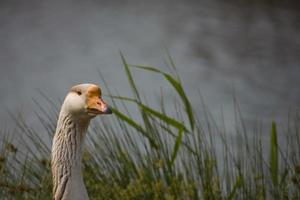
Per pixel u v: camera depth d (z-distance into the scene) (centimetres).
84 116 589
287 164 781
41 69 2258
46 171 754
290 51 2358
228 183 789
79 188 600
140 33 2758
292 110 1736
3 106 1761
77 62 2339
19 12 3056
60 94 1950
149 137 802
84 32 2770
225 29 2684
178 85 805
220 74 2156
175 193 775
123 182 793
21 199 712
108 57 2400
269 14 2789
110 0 3441
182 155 852
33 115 1606
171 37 2661
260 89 1983
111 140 809
